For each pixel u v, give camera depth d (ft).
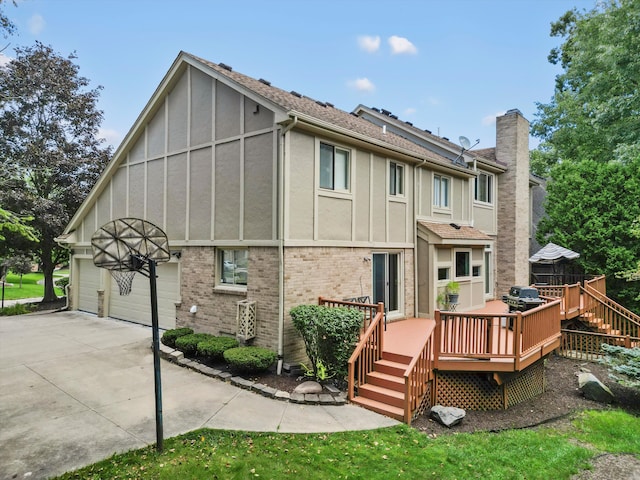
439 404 25.75
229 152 32.14
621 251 55.01
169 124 37.96
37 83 61.05
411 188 40.68
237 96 31.55
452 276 42.42
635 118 69.56
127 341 35.22
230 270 32.99
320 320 25.22
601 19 82.53
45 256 62.59
